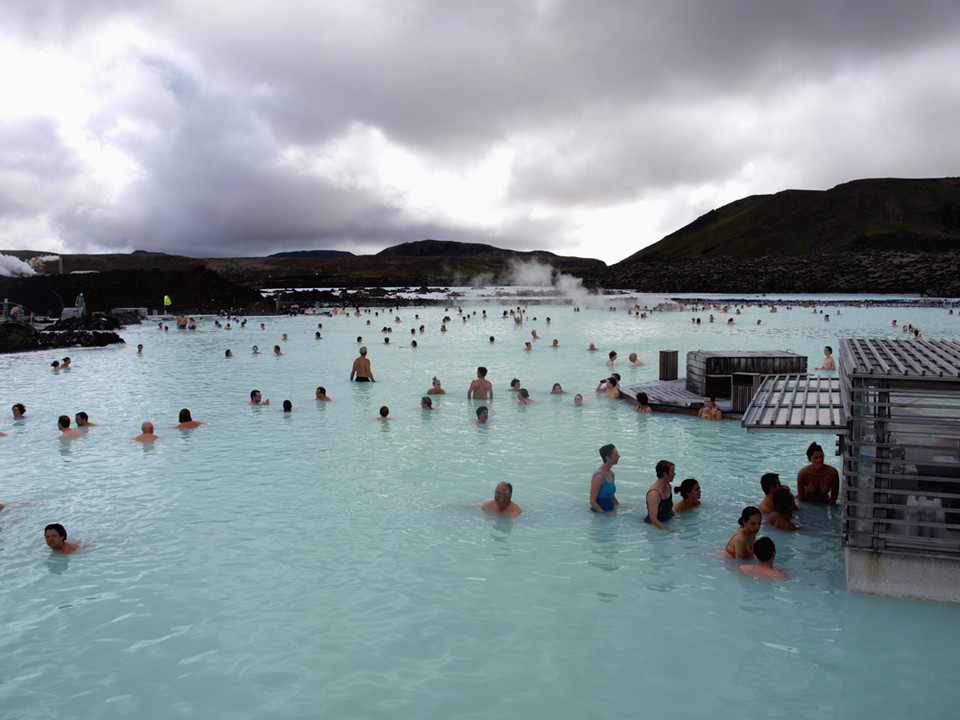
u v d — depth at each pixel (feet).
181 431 39.29
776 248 495.41
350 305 206.69
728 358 43.50
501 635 16.34
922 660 15.01
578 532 22.95
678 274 288.92
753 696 13.84
